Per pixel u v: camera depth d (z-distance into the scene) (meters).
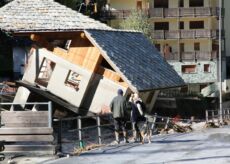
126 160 24.28
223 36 98.94
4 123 25.23
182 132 43.44
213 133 40.28
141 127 36.94
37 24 51.88
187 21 97.50
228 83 97.31
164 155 25.98
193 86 96.38
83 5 86.69
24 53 71.44
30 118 25.14
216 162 23.44
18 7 54.44
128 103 31.05
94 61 46.94
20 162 23.78
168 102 62.81
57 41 50.81
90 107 47.25
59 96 48.16
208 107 75.44
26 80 49.75
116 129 31.34
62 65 48.19
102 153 26.84
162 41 95.75
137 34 58.56
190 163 23.22
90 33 47.09
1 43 72.75
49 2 56.12
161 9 95.69
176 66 95.12
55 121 25.75
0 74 72.00
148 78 48.84
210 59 95.75
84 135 40.66
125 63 47.78
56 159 24.55
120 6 95.75
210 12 95.88
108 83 46.53
